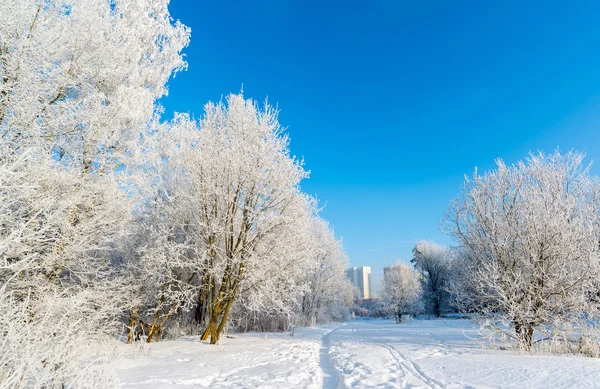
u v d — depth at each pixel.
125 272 12.19
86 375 4.38
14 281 6.97
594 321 10.82
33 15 6.77
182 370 7.50
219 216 13.01
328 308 38.12
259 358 9.72
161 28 11.43
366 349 12.00
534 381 5.95
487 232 12.98
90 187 8.63
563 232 10.88
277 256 13.38
